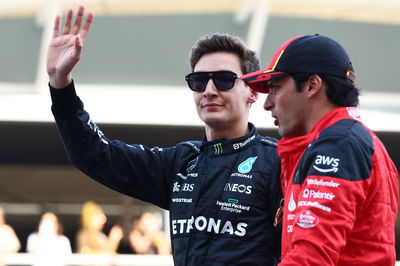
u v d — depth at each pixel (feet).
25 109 94.07
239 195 28.66
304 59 23.66
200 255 28.43
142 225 89.61
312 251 21.20
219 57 30.68
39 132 95.61
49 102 94.32
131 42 93.15
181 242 29.19
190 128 95.30
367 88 95.81
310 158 22.50
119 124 94.68
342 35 94.58
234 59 30.83
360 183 21.81
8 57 92.12
